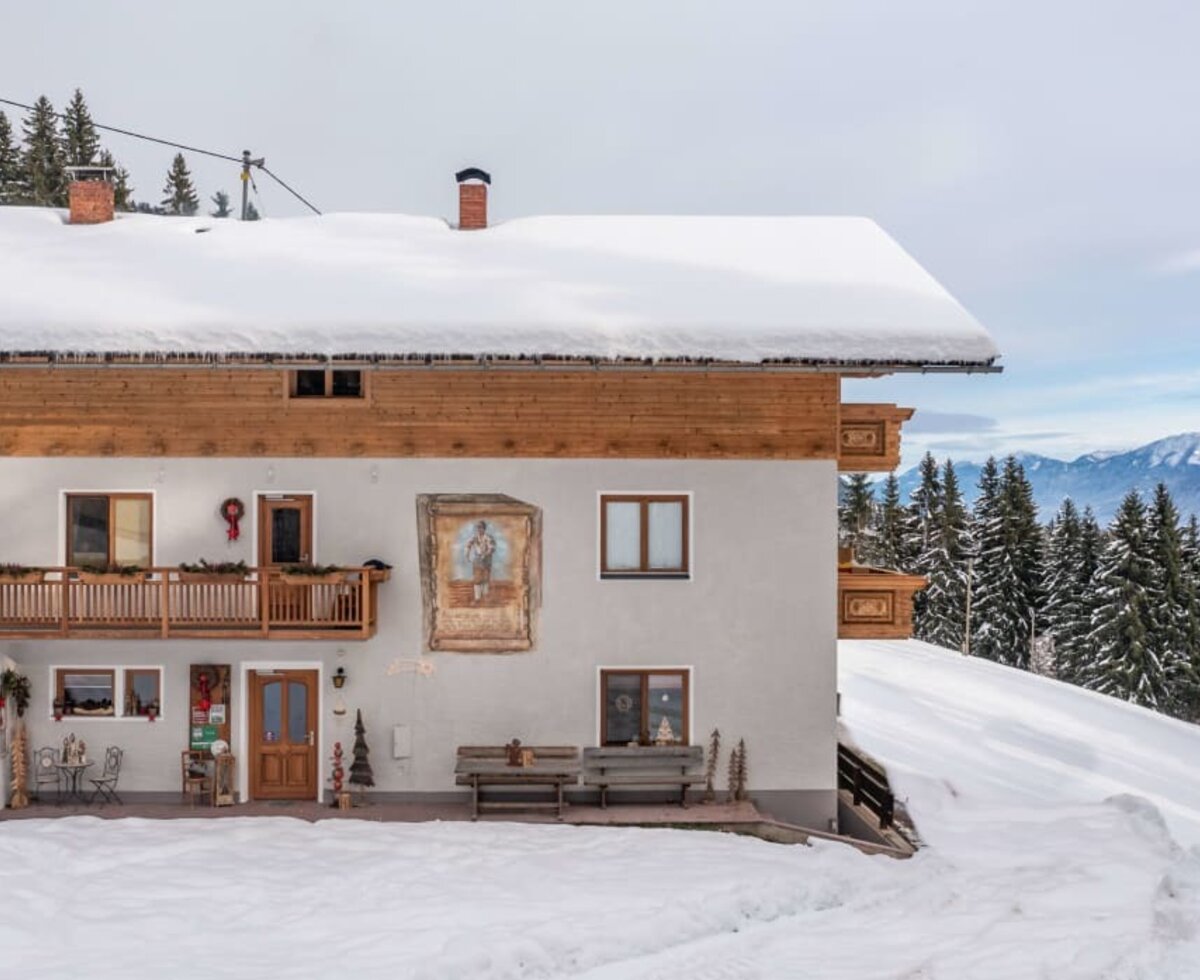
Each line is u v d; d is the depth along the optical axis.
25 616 16.53
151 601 16.70
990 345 16.20
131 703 16.92
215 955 11.38
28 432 16.80
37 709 16.80
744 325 16.25
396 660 16.95
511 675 16.98
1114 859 15.25
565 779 16.44
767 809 17.05
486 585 16.97
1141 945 11.24
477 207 21.69
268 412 16.92
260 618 16.45
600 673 17.03
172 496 16.89
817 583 17.11
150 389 16.86
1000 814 18.14
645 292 17.53
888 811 16.61
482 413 16.97
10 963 11.14
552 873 13.94
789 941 12.13
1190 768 25.91
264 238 20.50
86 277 17.92
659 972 11.21
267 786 17.14
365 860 14.31
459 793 17.00
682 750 16.73
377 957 11.29
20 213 21.70
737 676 17.05
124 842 14.88
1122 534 59.81
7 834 15.12
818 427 17.08
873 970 11.04
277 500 17.16
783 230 21.52
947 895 13.74
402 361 15.95
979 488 75.12
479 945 11.48
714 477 17.05
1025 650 68.81
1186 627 59.72
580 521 17.00
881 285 17.97
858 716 27.64
